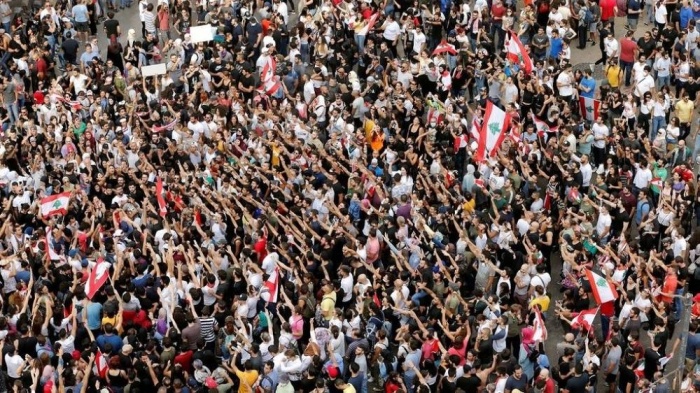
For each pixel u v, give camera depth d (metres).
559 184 88.31
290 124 95.81
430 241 81.88
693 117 102.69
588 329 73.81
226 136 95.31
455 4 110.81
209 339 74.38
